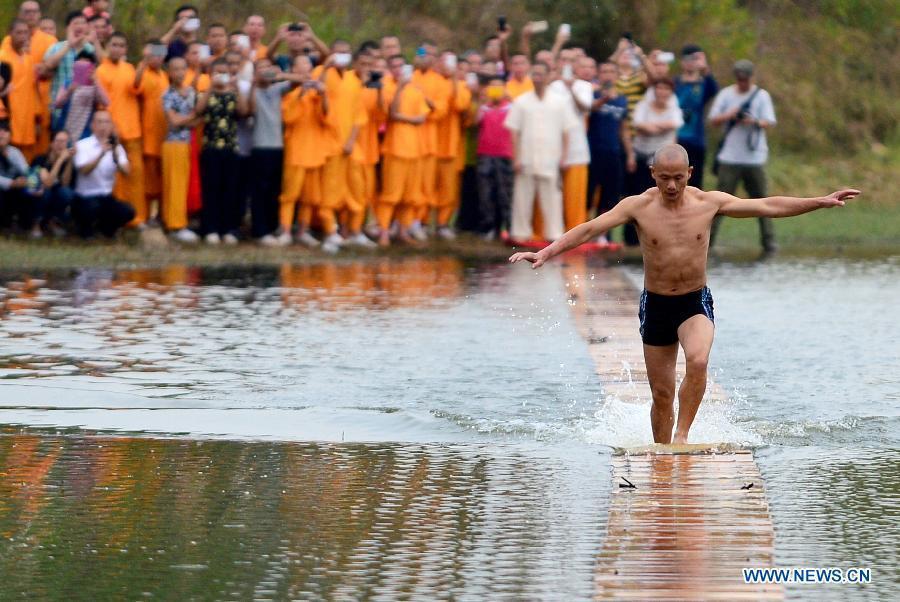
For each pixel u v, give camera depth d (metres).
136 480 20.95
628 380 29.02
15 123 49.00
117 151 49.88
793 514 19.19
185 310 37.94
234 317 36.88
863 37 94.38
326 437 23.88
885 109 89.75
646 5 82.62
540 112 56.69
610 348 32.94
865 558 17.30
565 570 16.81
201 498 20.00
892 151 87.50
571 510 19.34
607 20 81.69
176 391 27.48
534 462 22.16
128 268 46.62
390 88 55.69
